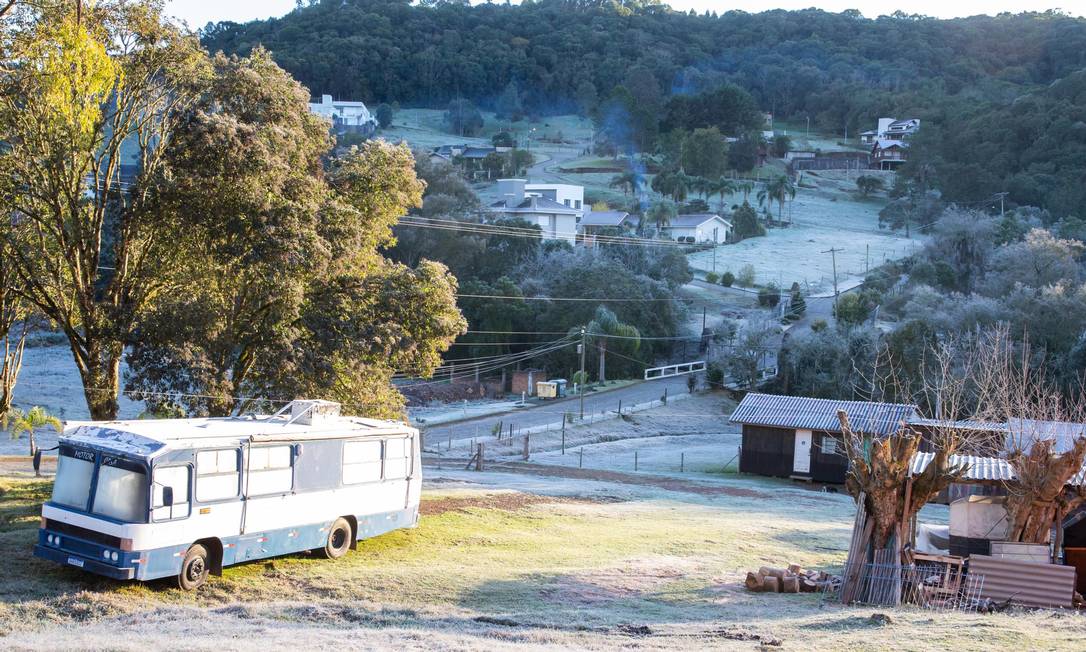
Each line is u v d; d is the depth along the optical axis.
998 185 152.62
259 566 19.59
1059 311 71.38
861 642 13.56
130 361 28.33
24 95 28.11
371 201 34.56
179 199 28.36
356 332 30.72
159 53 30.61
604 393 82.19
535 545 24.33
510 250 106.88
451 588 18.83
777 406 54.88
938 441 26.31
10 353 36.94
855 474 19.00
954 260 111.81
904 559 19.38
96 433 17.52
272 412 29.89
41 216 29.86
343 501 20.86
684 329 97.56
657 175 182.25
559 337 91.06
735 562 23.44
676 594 19.25
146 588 17.41
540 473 45.53
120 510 16.86
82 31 28.50
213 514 17.81
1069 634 13.98
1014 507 20.89
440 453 56.28
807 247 144.38
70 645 12.92
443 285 32.62
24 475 30.91
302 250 28.78
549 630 15.44
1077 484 21.02
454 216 115.69
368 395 31.91
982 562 18.55
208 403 29.03
